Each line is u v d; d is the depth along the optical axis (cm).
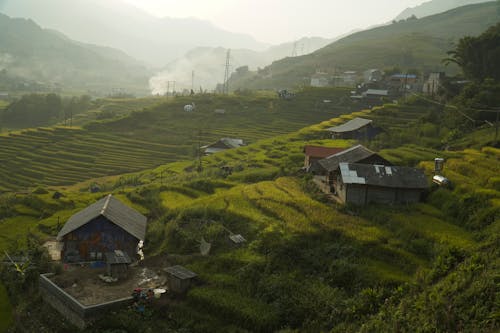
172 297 2917
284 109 12538
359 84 13850
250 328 2530
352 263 2861
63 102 17962
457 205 3562
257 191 4528
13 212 5375
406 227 3234
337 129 7925
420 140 6556
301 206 3866
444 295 2216
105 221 3606
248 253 3241
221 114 12662
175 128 11756
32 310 3112
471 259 2464
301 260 3034
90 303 2808
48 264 3438
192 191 5188
